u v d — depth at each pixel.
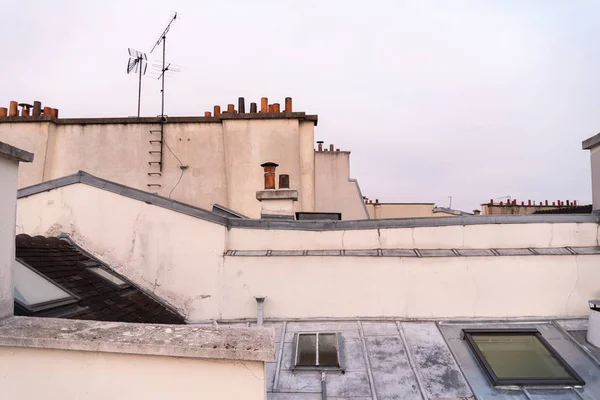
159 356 2.85
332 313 7.03
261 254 7.28
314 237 7.50
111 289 6.61
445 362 5.97
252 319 7.05
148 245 7.38
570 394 5.29
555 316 6.79
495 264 6.96
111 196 7.62
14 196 3.48
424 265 7.03
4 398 2.92
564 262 6.91
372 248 7.40
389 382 5.61
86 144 13.95
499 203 27.42
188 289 7.19
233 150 13.55
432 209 27.53
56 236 7.56
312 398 5.35
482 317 6.84
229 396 2.79
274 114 13.61
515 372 5.65
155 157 13.84
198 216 7.38
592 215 7.22
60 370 2.92
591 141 7.59
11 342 2.92
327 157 22.02
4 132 13.70
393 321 6.91
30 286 4.89
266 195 8.55
